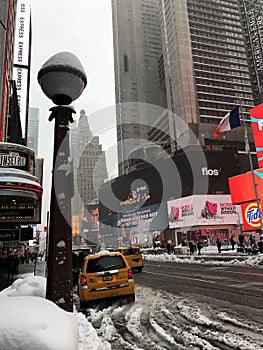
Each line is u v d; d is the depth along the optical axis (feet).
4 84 75.00
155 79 359.87
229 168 197.67
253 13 319.27
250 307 22.91
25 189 43.32
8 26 82.02
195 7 292.40
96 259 27.40
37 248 186.50
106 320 21.44
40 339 8.13
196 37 281.54
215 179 191.31
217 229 176.76
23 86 149.89
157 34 381.19
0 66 69.41
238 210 186.09
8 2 80.23
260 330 17.17
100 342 15.72
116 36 379.76
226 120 82.07
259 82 299.17
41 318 8.88
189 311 22.63
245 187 110.63
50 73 12.32
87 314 24.57
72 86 12.56
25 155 49.80
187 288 34.30
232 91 273.33
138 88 349.00
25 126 144.77
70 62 12.53
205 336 16.61
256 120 109.09
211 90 266.57
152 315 22.24
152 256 121.70
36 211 49.90
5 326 8.24
